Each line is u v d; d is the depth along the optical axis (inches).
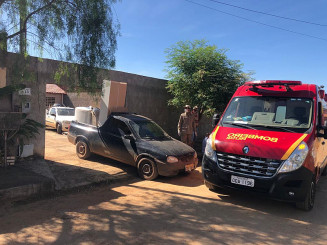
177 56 449.7
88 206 193.8
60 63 237.6
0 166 251.1
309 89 222.7
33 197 205.3
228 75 435.8
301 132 195.8
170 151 270.2
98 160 330.3
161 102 507.5
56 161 312.5
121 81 421.4
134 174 288.0
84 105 653.3
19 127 249.4
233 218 180.9
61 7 213.6
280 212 195.0
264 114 219.8
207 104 424.2
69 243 138.5
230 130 215.2
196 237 150.1
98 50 218.5
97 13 213.2
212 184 211.9
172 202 209.2
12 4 211.8
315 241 150.9
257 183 183.8
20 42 213.8
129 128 291.6
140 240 144.3
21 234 146.6
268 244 145.3
